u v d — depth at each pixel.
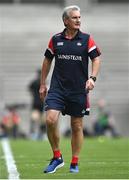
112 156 26.48
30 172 20.03
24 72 60.25
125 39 62.19
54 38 19.34
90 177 18.50
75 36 19.19
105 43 61.78
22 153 28.48
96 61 19.11
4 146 32.88
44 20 62.69
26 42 61.50
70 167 19.66
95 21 62.78
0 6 63.00
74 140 19.48
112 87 60.00
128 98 59.78
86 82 19.25
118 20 63.00
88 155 27.03
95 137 46.66
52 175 18.92
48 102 19.14
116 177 18.59
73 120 19.45
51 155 27.25
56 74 19.33
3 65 60.38
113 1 64.06
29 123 55.88
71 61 19.16
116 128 58.88
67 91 19.22
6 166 22.28
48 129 19.20
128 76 60.72
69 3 63.22
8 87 59.56
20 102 58.75
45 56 19.62
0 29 61.91
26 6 63.38
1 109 57.31
